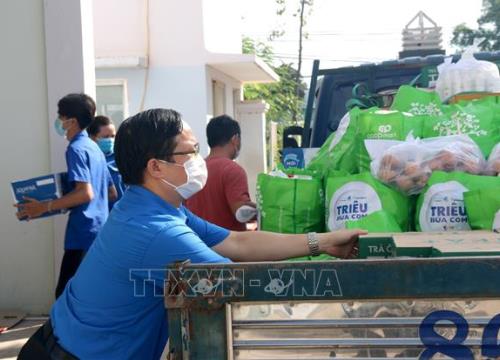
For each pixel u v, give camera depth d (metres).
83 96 4.70
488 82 3.49
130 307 2.00
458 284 1.58
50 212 4.63
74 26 5.68
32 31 5.73
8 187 5.81
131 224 2.01
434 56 5.39
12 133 5.79
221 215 4.14
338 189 2.78
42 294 5.80
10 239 5.80
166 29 10.74
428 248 1.96
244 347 1.70
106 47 10.80
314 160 3.40
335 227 2.76
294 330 1.68
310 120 5.84
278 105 24.84
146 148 2.13
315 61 5.73
